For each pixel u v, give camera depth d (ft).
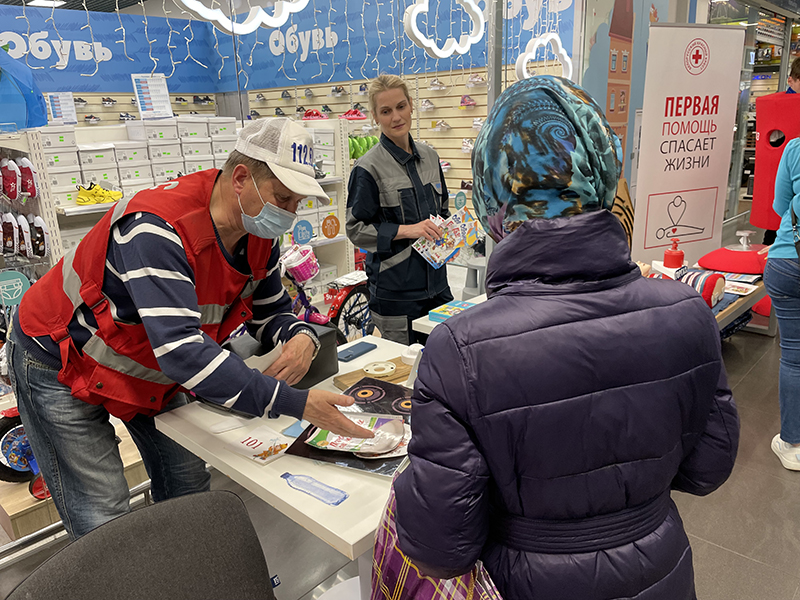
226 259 5.00
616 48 10.79
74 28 31.19
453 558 2.62
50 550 7.67
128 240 4.36
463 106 24.52
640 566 2.77
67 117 16.78
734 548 7.50
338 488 4.03
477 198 2.88
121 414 5.40
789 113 13.14
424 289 9.23
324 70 31.60
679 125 10.41
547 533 2.73
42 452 5.51
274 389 4.29
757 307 14.87
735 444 3.02
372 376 5.87
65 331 5.03
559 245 2.56
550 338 2.50
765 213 14.30
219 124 13.33
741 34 10.50
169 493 6.55
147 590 2.96
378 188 8.89
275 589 6.88
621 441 2.60
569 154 2.56
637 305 2.66
